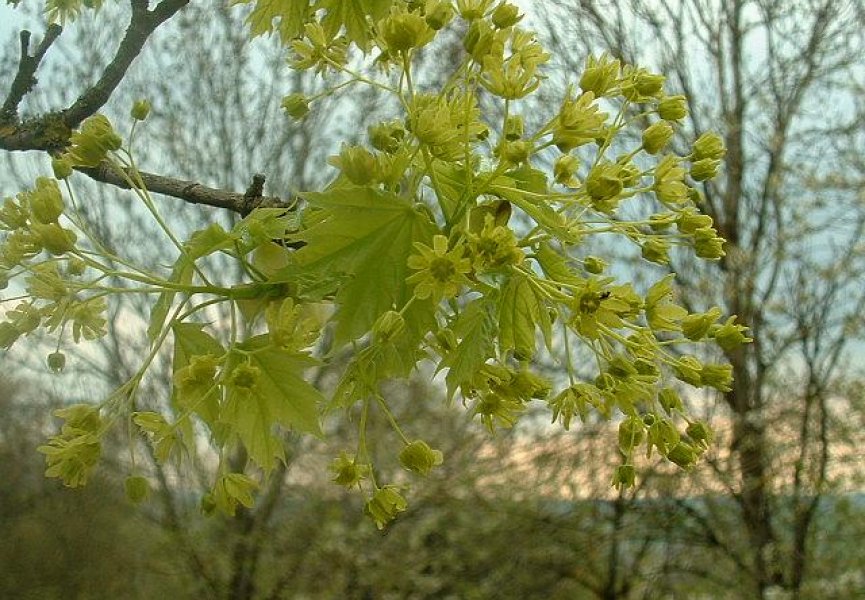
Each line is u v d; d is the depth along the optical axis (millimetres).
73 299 1673
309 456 11094
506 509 10727
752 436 10289
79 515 12336
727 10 11047
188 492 10719
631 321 1844
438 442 11125
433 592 11273
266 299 1747
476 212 1716
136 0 2277
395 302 1685
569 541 10891
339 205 1669
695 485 10508
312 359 1721
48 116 2256
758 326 10734
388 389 11117
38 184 1678
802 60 10938
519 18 1747
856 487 10320
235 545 11273
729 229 11156
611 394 1788
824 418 10227
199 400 1666
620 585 11891
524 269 1697
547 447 10484
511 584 11172
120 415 1687
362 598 11320
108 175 2086
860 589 10117
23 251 1658
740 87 11188
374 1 1873
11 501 12648
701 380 1854
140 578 12711
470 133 1696
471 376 1750
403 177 1806
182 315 1708
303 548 11312
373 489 1843
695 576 11477
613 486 1910
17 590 12109
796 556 10438
